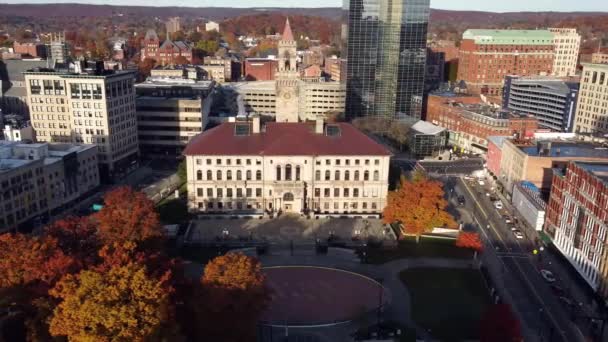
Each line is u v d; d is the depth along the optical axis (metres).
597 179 107.31
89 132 178.50
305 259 124.69
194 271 117.00
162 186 176.12
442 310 102.88
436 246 132.62
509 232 144.00
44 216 142.62
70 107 177.12
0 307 76.19
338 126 155.62
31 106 183.88
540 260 126.31
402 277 116.38
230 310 76.38
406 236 137.88
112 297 66.44
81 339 62.47
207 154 145.62
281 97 191.00
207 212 150.62
